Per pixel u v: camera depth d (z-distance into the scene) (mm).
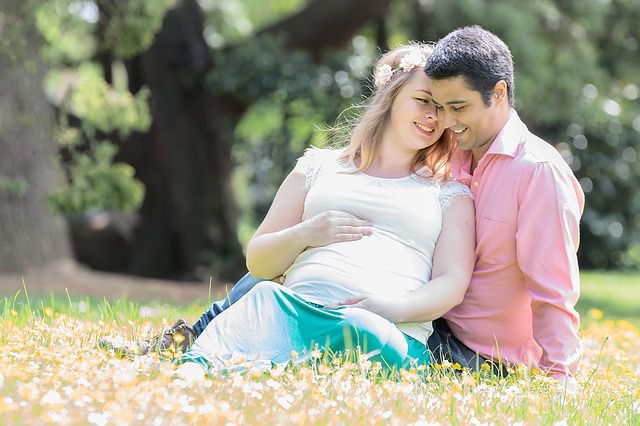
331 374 4789
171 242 21547
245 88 20047
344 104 19750
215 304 5762
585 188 26500
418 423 3967
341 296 5434
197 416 3703
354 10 20188
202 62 20438
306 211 5809
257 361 4863
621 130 26328
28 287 13906
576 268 5648
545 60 20859
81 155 16234
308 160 6020
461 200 5793
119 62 21781
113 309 7637
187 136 20750
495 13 19938
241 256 21594
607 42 23828
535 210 5582
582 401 4941
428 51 5934
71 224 22312
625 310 17562
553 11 21516
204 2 22875
